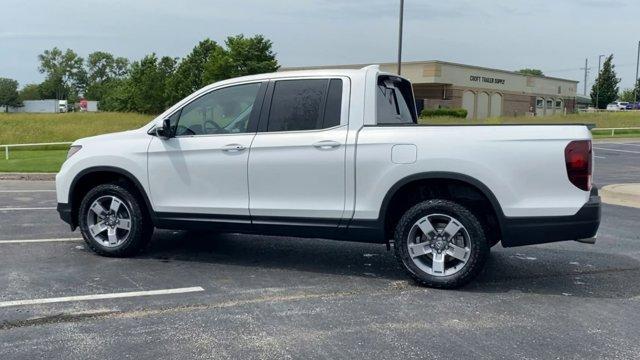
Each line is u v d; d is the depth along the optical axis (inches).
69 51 6323.8
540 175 207.5
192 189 245.1
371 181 220.8
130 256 262.4
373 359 158.7
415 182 219.5
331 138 225.3
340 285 225.6
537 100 2783.0
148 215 259.4
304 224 231.3
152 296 208.5
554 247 298.5
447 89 2276.1
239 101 244.7
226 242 296.5
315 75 235.9
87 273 236.2
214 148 240.5
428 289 221.9
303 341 170.2
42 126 1440.7
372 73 231.1
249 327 180.5
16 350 161.9
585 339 174.9
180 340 170.1
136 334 174.1
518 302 208.5
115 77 6392.7
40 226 331.9
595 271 252.5
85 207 260.7
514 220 209.3
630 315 196.7
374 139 220.5
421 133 217.5
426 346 167.8
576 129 207.8
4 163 708.7
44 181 593.6
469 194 222.5
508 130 210.8
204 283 225.3
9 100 5246.1
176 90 2496.3
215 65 1825.8
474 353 163.5
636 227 351.6
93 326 180.1
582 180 205.6
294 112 235.0
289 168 230.1
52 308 194.7
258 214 236.7
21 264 248.2
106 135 264.5
